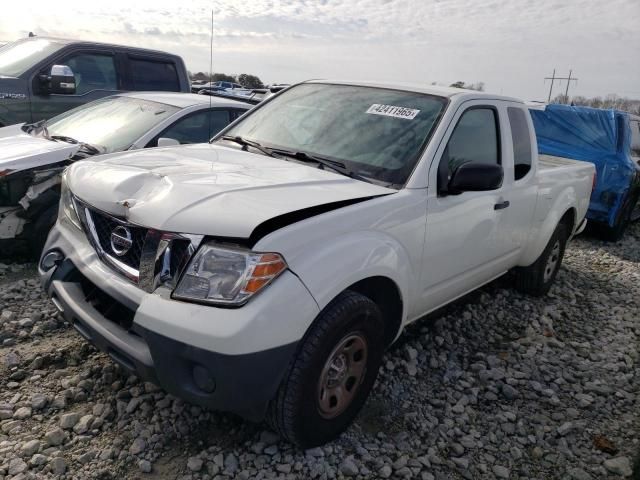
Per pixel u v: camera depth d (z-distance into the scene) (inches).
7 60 297.3
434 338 171.9
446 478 112.8
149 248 101.0
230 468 106.7
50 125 238.8
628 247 333.1
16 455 104.3
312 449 114.1
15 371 131.1
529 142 180.5
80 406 121.2
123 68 309.4
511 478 115.6
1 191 185.6
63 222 129.1
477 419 134.6
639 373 166.4
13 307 162.7
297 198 109.7
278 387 101.3
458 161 143.9
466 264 153.3
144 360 99.0
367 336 115.3
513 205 168.7
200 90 424.5
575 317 206.1
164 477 103.9
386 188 127.3
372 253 112.4
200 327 92.5
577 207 221.0
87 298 113.6
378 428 125.8
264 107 169.9
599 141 331.3
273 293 95.3
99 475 102.3
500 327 188.1
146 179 114.5
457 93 151.4
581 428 133.6
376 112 148.2
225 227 97.0
